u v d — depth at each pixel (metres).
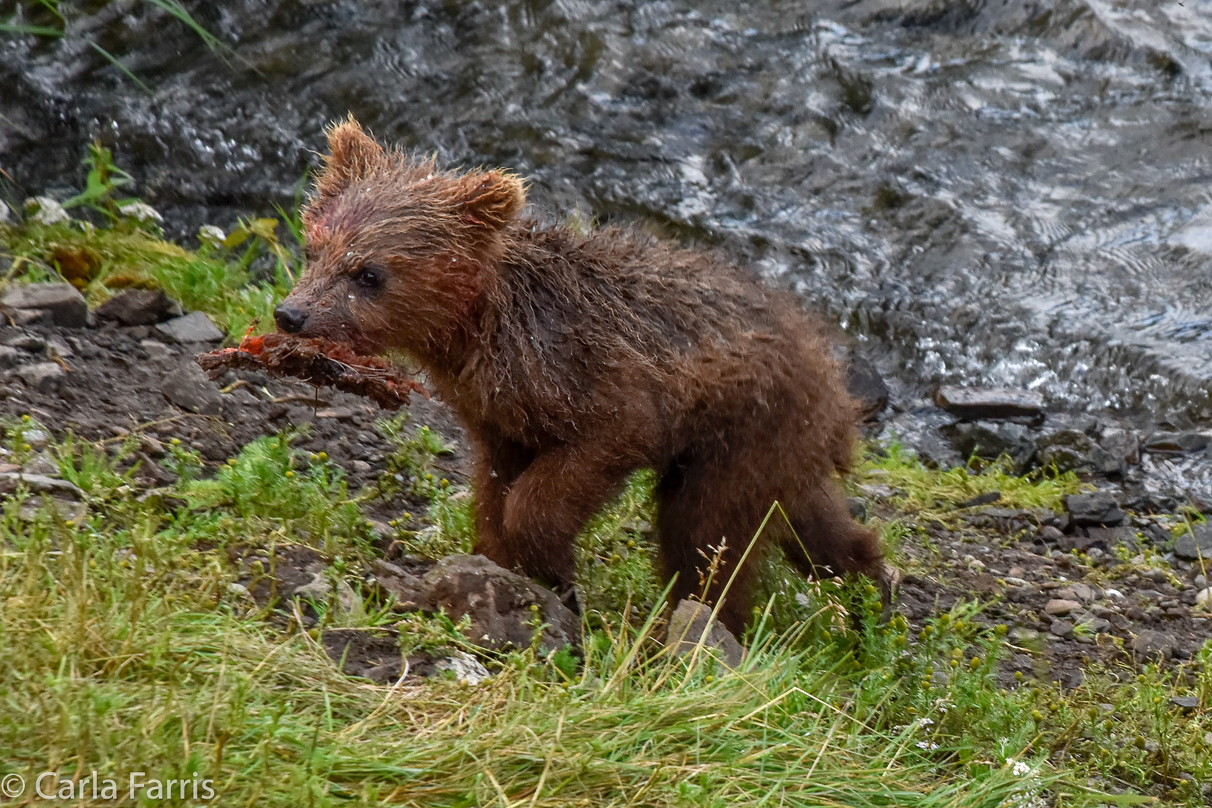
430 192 9.22
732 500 9.65
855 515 13.29
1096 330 18.20
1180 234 19.64
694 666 8.26
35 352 12.12
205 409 11.74
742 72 22.55
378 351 9.29
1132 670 10.96
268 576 8.82
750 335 9.66
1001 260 19.25
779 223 19.80
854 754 7.94
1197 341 17.97
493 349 9.27
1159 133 21.39
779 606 10.20
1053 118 21.72
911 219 19.97
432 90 22.03
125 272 14.44
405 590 8.90
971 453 16.39
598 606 9.92
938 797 7.67
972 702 9.23
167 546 8.51
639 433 9.30
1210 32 23.27
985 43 23.20
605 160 20.70
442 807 6.54
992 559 13.22
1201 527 14.33
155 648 7.02
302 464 11.27
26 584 7.22
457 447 12.51
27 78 21.66
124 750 6.25
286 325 8.90
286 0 23.84
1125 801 8.41
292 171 20.44
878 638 9.75
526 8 23.78
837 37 23.33
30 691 6.43
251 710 6.84
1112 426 16.97
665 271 9.84
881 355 18.02
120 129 20.89
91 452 10.30
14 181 19.59
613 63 22.62
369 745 6.80
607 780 6.93
